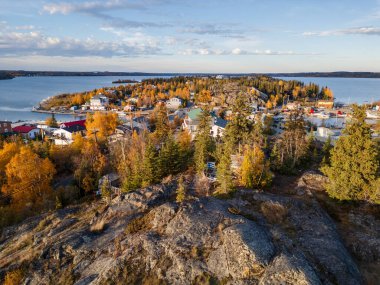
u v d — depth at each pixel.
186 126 86.12
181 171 42.47
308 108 167.88
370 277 17.64
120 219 27.83
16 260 26.34
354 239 21.08
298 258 15.95
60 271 22.44
